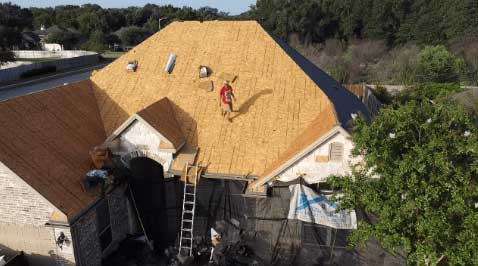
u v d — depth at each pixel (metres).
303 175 17.95
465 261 11.97
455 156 12.62
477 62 67.06
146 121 18.88
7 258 17.50
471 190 12.17
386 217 12.91
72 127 19.80
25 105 18.50
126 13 143.88
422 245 12.41
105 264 19.08
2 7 113.25
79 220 16.42
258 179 18.39
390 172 13.06
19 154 16.28
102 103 22.56
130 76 23.48
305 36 96.56
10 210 16.62
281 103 21.09
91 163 19.02
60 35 109.25
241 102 21.41
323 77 25.72
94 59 81.25
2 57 68.50
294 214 17.38
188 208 19.75
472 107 41.28
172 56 23.81
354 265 18.05
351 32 95.50
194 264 19.06
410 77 63.91
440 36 85.75
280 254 18.72
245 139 20.05
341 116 20.27
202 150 19.98
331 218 17.09
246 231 18.92
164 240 20.73
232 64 23.05
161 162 19.77
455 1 85.00
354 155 14.46
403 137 13.30
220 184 19.03
